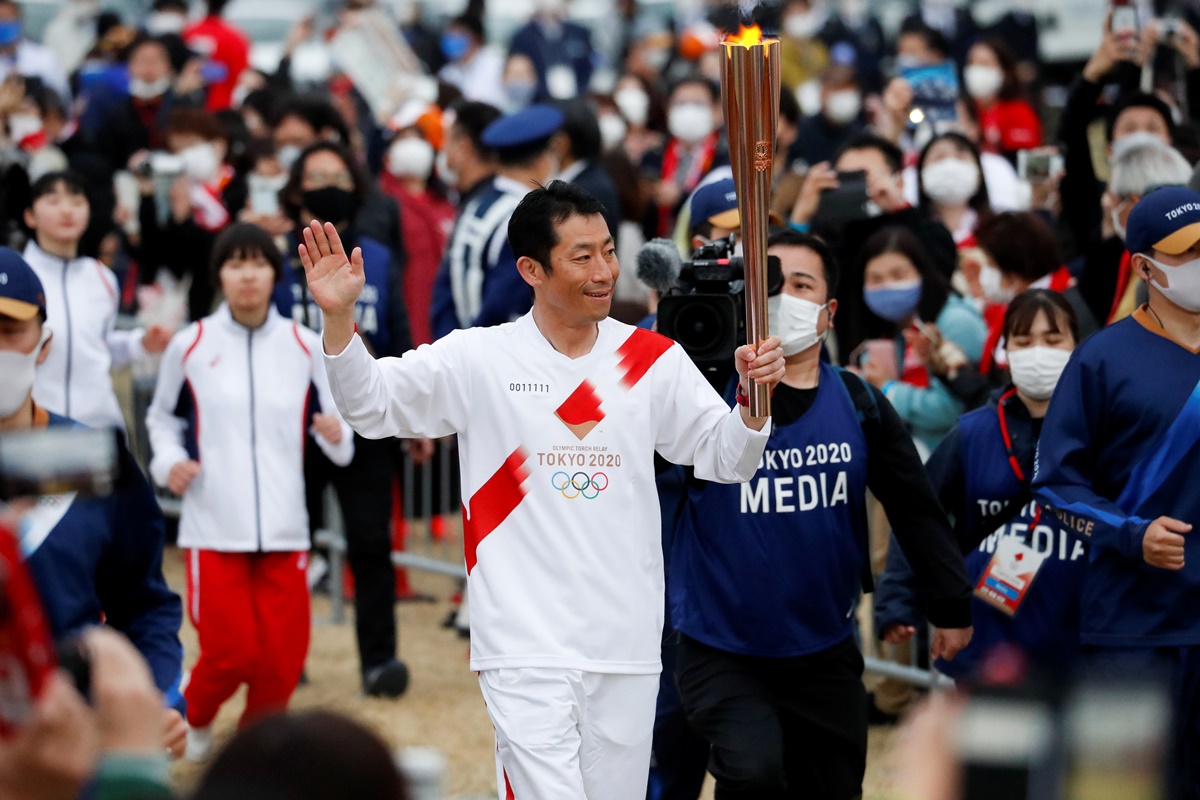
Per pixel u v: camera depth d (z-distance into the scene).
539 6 51.78
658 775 17.11
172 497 30.14
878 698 21.75
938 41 37.16
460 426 13.78
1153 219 15.57
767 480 15.22
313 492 22.73
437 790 6.47
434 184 32.53
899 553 17.38
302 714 6.14
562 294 13.52
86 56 45.66
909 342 21.00
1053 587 16.77
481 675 13.58
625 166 29.64
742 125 12.40
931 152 25.48
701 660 15.38
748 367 13.05
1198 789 15.84
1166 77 29.70
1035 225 21.81
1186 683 15.69
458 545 29.45
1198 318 15.91
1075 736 4.88
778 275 15.41
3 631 7.34
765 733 14.95
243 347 20.78
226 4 44.47
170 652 12.97
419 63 46.12
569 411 13.59
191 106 31.30
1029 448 17.08
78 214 22.84
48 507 12.20
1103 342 16.16
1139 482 15.82
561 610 13.33
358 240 24.03
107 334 23.55
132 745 7.97
